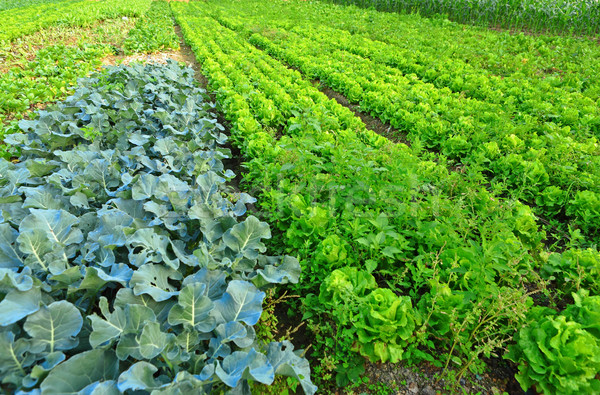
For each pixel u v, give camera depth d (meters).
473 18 19.75
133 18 21.19
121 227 3.25
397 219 3.94
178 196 3.79
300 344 3.31
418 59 12.27
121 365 2.46
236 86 9.22
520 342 2.83
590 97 8.77
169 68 9.69
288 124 7.29
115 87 7.41
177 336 2.53
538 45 13.87
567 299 3.62
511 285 3.54
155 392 2.05
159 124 6.50
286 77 10.38
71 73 9.09
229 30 19.56
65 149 5.58
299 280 3.54
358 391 2.90
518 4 17.59
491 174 6.16
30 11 21.02
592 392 2.54
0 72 9.34
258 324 3.23
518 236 4.14
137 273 2.76
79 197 3.87
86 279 2.64
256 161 5.34
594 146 6.07
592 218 4.66
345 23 19.69
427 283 3.41
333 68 10.88
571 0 16.06
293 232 3.93
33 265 2.86
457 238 3.61
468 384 2.91
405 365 3.03
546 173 5.38
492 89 9.43
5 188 4.04
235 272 3.41
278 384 2.83
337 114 7.67
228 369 2.40
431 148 7.18
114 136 5.72
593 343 2.61
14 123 6.35
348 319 3.06
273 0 32.56
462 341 3.00
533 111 7.73
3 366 2.16
